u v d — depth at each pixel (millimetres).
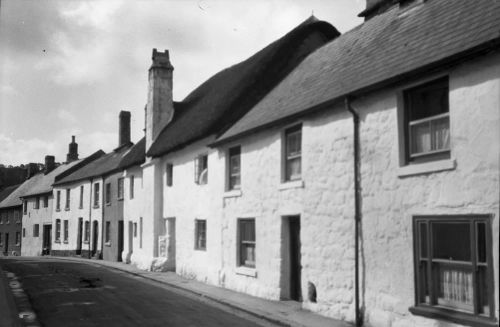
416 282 8977
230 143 16172
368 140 10305
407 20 11992
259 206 14359
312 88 13367
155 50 24828
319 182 11758
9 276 20312
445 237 8609
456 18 9844
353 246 10594
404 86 9414
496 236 7652
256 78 18297
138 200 26391
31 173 56500
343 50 14180
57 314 11914
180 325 10734
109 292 15672
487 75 7914
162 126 24438
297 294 13188
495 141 7742
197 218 18891
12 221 52094
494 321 7574
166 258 21938
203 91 25328
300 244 12828
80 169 41844
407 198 9266
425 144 9211
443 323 8352
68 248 39031
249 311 11977
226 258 16203
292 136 13344
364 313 10117
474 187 8023
